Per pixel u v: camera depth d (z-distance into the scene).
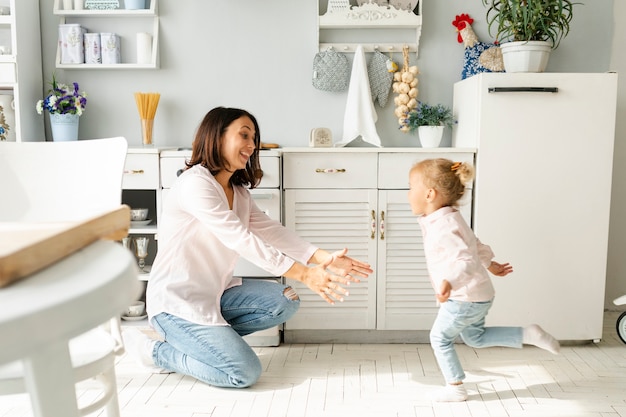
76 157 1.51
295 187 2.78
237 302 2.46
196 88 3.17
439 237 2.15
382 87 3.12
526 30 2.74
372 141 3.04
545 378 2.40
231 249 2.26
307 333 2.86
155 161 2.76
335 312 2.82
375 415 2.06
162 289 2.31
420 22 3.03
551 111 2.68
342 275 2.13
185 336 2.27
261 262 2.11
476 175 2.73
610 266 3.35
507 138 2.69
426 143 3.00
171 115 3.19
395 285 2.82
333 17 3.03
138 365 2.53
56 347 0.51
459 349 2.75
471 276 2.07
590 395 2.23
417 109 3.18
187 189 2.19
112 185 1.46
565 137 2.69
